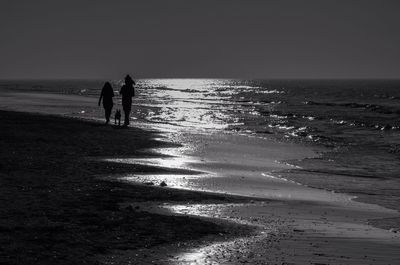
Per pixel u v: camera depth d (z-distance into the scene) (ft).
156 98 324.60
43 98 268.00
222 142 101.09
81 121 121.60
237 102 284.20
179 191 51.29
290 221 41.47
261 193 53.57
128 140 92.89
